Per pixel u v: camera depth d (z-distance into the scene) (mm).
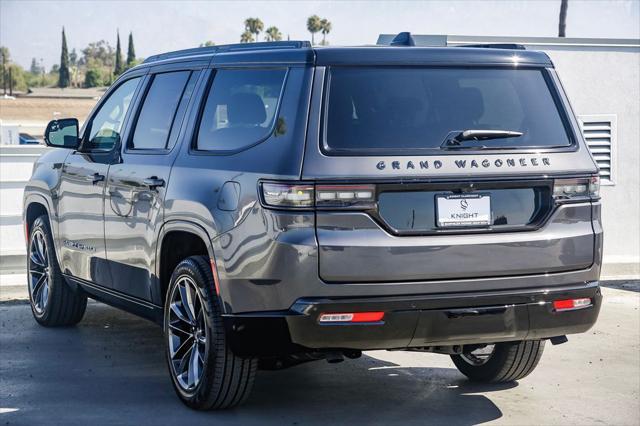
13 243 12250
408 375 6879
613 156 13227
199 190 5668
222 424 5578
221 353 5520
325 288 5016
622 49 13141
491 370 6539
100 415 5754
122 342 7789
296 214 5023
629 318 9359
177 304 5965
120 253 6738
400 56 5391
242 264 5262
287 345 5141
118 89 7340
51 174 7938
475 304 5219
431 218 5168
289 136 5164
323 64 5277
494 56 5562
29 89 181750
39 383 6508
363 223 5051
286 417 5746
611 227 13336
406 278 5098
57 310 8164
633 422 5840
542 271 5395
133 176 6500
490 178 5266
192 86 6234
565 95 5684
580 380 6879
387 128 5215
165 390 6328
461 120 5355
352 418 5762
